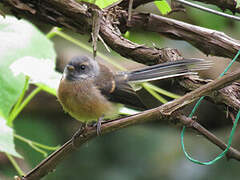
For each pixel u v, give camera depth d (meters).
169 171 13.46
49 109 13.70
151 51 7.83
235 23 11.87
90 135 6.93
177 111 6.51
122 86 8.94
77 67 8.87
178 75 7.88
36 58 7.64
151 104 10.20
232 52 7.61
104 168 13.66
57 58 14.12
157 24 7.86
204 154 13.60
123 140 14.10
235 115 7.65
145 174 13.52
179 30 7.81
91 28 7.50
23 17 7.67
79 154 13.78
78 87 8.73
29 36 7.77
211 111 13.77
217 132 14.07
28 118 13.10
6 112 7.24
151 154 13.85
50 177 13.12
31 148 11.07
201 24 11.77
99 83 8.87
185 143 13.91
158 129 14.34
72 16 7.44
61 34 9.10
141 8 12.70
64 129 14.01
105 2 7.86
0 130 6.99
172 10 8.51
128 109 8.98
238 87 7.71
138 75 8.93
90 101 8.68
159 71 7.94
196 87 7.79
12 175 11.83
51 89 8.66
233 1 7.80
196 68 7.91
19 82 7.36
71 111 8.87
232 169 13.14
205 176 13.21
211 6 11.26
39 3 7.43
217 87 6.43
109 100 8.92
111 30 7.55
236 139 13.65
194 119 6.90
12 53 7.49
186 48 13.24
